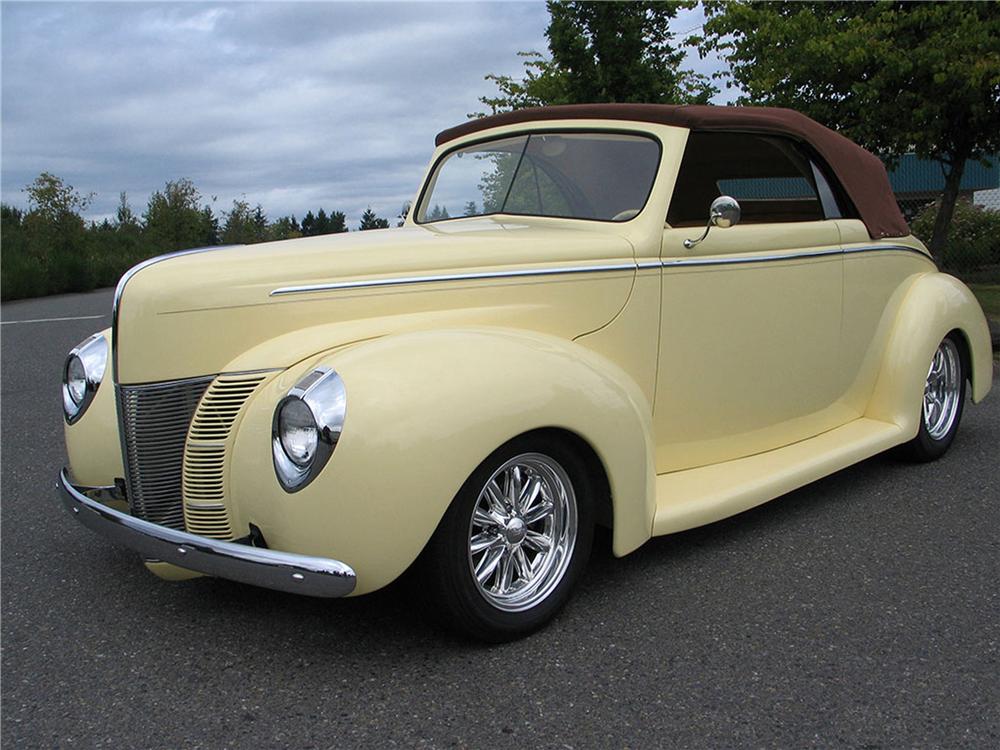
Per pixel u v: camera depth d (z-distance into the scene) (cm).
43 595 308
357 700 236
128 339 265
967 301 464
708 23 945
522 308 296
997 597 294
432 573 245
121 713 233
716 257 342
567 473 272
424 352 249
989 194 1933
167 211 3131
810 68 859
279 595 303
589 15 1200
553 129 369
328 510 229
